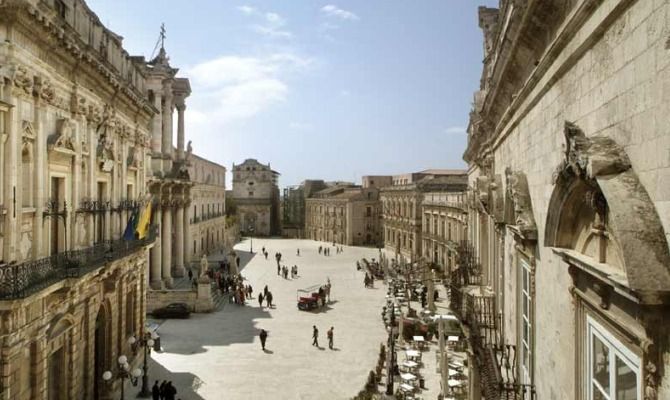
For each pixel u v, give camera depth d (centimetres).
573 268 753
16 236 1437
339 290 5581
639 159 530
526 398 1148
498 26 1567
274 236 13075
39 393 1583
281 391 2625
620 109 582
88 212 2033
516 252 1312
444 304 4559
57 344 1775
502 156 1711
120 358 2214
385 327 3916
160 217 4769
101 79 2130
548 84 920
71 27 1744
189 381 2747
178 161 5491
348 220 10500
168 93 5000
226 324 4025
